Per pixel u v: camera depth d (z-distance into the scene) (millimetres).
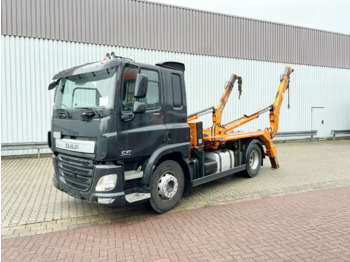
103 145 4246
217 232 4281
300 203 5598
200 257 3545
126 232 4352
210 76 14383
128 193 4688
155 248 3809
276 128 8977
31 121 11312
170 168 5242
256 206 5465
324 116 17859
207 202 5781
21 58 11070
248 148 7691
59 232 4410
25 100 11195
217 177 6543
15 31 10938
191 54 13906
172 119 5344
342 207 5324
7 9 10828
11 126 11031
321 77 17672
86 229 4504
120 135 4383
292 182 7324
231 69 14922
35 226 4652
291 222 4617
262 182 7363
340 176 7969
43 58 11359
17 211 5355
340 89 18359
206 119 14336
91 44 12016
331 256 3521
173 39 13469
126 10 12539
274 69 16156
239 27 15078
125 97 4504
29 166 9594
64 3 11562
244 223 4613
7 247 3914
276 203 5625
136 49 12766
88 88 4688
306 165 9656
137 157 4668
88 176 4547
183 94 5633
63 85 5191
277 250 3693
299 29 16891
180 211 5270
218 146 7457
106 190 4328
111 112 4305
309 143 16359
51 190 6758
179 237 4133
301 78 17016
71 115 4750
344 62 18484
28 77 11195
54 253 3725
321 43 17641
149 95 4906
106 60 4570
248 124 15500
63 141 4957
